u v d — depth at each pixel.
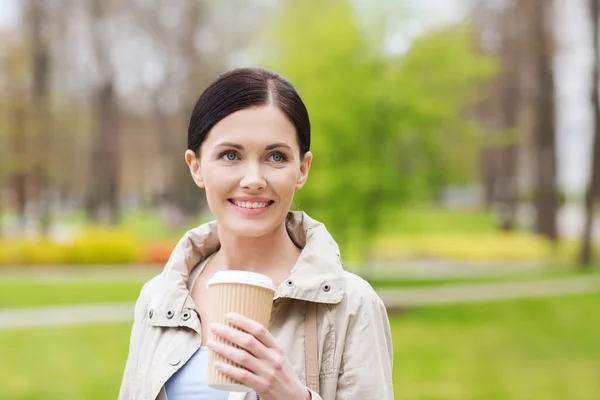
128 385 2.20
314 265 2.01
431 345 12.70
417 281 22.00
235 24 37.91
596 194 26.81
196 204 41.38
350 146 16.53
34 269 24.91
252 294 1.71
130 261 26.73
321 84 16.50
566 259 28.56
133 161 47.91
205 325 2.09
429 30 16.89
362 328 1.97
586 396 9.16
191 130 2.07
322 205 16.83
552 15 27.95
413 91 16.33
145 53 39.56
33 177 35.09
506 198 37.22
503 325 14.88
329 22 16.72
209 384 1.73
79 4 35.12
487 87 30.61
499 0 29.81
